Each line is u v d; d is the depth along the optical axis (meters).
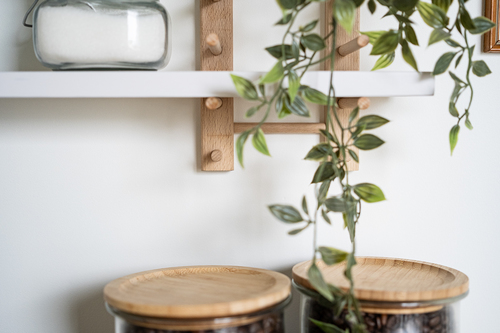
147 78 0.55
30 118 0.70
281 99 0.55
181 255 0.73
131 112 0.71
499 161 0.76
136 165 0.72
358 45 0.59
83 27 0.57
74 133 0.71
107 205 0.72
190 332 0.49
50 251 0.71
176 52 0.72
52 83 0.55
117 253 0.72
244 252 0.74
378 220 0.76
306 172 0.74
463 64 0.76
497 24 0.75
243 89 0.53
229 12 0.70
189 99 0.72
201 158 0.71
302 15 0.73
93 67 0.58
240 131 0.71
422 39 0.75
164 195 0.72
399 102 0.75
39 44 0.58
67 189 0.71
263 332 0.52
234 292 0.56
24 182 0.71
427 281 0.59
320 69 0.73
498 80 0.76
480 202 0.77
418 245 0.76
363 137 0.59
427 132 0.76
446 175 0.76
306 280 0.58
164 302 0.50
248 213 0.73
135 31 0.58
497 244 0.77
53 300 0.71
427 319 0.54
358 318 0.50
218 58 0.70
